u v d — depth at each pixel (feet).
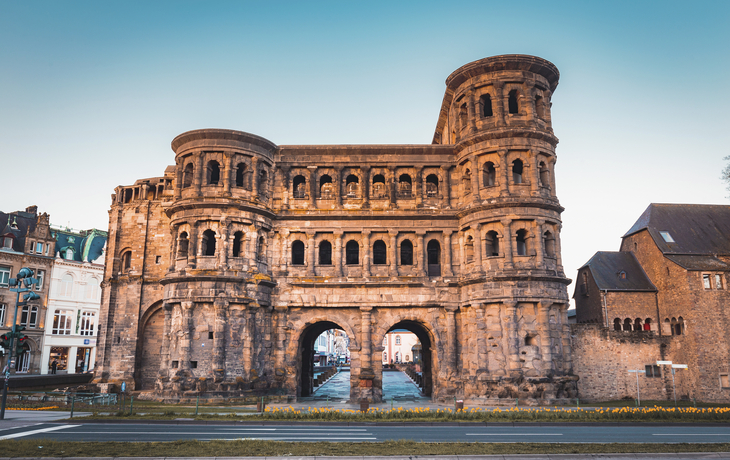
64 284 273.13
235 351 151.02
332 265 165.89
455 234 167.53
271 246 166.30
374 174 173.27
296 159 171.22
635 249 196.85
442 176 170.09
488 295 150.61
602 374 169.58
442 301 162.40
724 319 168.25
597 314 183.21
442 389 157.58
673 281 177.06
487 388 146.20
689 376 168.55
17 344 106.52
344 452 65.62
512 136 156.15
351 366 159.33
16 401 134.51
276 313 163.12
